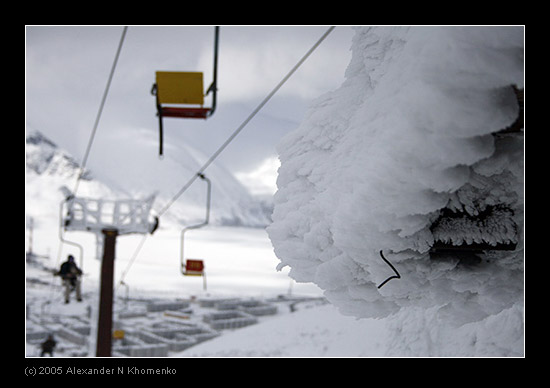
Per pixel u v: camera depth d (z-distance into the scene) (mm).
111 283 13062
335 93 1548
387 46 1339
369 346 5543
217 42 5301
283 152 1616
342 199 1271
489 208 1275
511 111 1026
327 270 1376
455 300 1420
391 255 1282
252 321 23203
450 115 1008
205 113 5883
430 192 1151
